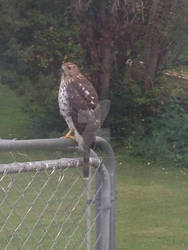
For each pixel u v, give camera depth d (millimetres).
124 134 13133
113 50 12828
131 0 12070
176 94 13102
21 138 13750
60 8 12477
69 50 12391
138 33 12703
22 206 4926
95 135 3133
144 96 12812
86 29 12617
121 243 6973
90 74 12719
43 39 12375
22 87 12844
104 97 12844
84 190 3354
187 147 12203
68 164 2982
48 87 12555
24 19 12352
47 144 2916
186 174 11266
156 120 12906
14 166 2730
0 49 12742
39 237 4883
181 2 12406
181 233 7477
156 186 10242
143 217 8227
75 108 3457
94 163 3117
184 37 12695
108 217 3219
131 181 10594
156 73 13180
